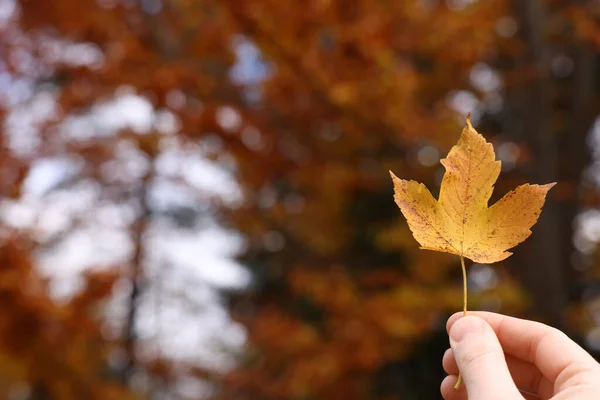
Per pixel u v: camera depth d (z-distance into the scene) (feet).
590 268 25.34
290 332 16.88
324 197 18.78
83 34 19.44
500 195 20.18
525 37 19.34
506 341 3.50
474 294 15.52
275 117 17.13
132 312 44.68
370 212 20.24
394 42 14.84
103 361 23.53
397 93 13.79
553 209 20.20
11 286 15.62
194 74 17.43
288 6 13.08
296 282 17.46
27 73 20.47
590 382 2.91
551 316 18.19
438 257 16.51
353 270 18.81
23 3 19.20
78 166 32.94
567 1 21.03
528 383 3.51
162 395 38.63
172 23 19.76
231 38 16.92
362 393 18.51
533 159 19.86
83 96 19.65
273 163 18.49
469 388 2.88
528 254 18.80
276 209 20.39
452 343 3.14
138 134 20.59
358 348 14.76
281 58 13.96
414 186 2.93
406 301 14.88
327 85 13.37
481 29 16.40
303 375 15.46
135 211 46.16
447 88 17.74
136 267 44.52
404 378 20.79
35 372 17.40
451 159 2.90
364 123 15.28
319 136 16.87
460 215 2.87
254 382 20.06
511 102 20.33
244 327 22.24
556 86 24.23
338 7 13.32
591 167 28.19
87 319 17.95
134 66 18.58
